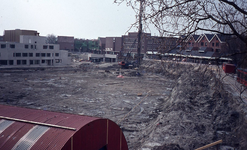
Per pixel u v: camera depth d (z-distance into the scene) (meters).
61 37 148.12
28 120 6.13
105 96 39.44
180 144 15.29
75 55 134.00
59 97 37.25
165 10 4.49
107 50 120.88
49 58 88.75
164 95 41.53
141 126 23.30
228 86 29.28
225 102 23.16
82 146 5.68
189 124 18.88
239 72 33.38
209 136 16.81
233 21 4.54
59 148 4.88
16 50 77.25
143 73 74.25
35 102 33.25
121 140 7.78
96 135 6.32
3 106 7.80
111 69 84.88
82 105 32.72
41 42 87.69
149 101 36.56
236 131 17.66
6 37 99.62
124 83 55.31
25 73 65.12
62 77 60.75
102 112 29.30
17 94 37.50
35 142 5.14
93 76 65.75
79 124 5.84
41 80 53.91
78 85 49.66
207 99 25.39
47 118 6.34
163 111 27.03
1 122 6.06
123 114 28.64
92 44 152.75
